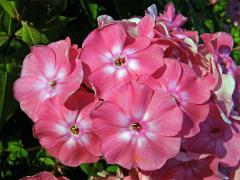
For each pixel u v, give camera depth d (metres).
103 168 0.18
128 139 0.14
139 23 0.16
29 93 0.16
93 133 0.15
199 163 0.15
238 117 0.15
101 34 0.15
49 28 0.19
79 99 0.15
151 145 0.14
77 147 0.15
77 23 0.21
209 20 0.26
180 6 0.24
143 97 0.14
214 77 0.15
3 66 0.19
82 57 0.15
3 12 0.19
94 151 0.15
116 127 0.14
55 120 0.15
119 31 0.15
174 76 0.14
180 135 0.14
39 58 0.16
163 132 0.14
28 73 0.16
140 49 0.15
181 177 0.15
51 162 0.19
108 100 0.14
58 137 0.15
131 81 0.14
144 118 0.14
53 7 0.19
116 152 0.14
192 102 0.15
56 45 0.15
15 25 0.19
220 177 0.15
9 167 0.20
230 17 0.35
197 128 0.15
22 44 0.19
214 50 0.16
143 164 0.14
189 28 0.25
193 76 0.14
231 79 0.15
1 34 0.19
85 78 0.15
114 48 0.15
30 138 0.20
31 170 0.19
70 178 0.19
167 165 0.15
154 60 0.14
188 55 0.15
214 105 0.15
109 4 0.22
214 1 0.30
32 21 0.19
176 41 0.15
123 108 0.14
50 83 0.15
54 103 0.15
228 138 0.15
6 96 0.18
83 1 0.20
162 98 0.14
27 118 0.20
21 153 0.19
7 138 0.20
